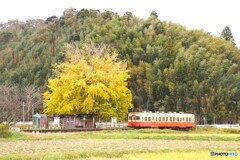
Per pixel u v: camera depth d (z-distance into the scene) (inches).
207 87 6279.5
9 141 2180.1
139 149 1765.5
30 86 6294.3
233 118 5944.9
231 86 6294.3
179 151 1734.7
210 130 3639.3
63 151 1656.0
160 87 6230.3
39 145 1939.0
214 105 6018.7
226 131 3503.9
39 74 7042.3
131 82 6422.2
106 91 3506.4
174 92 6171.3
